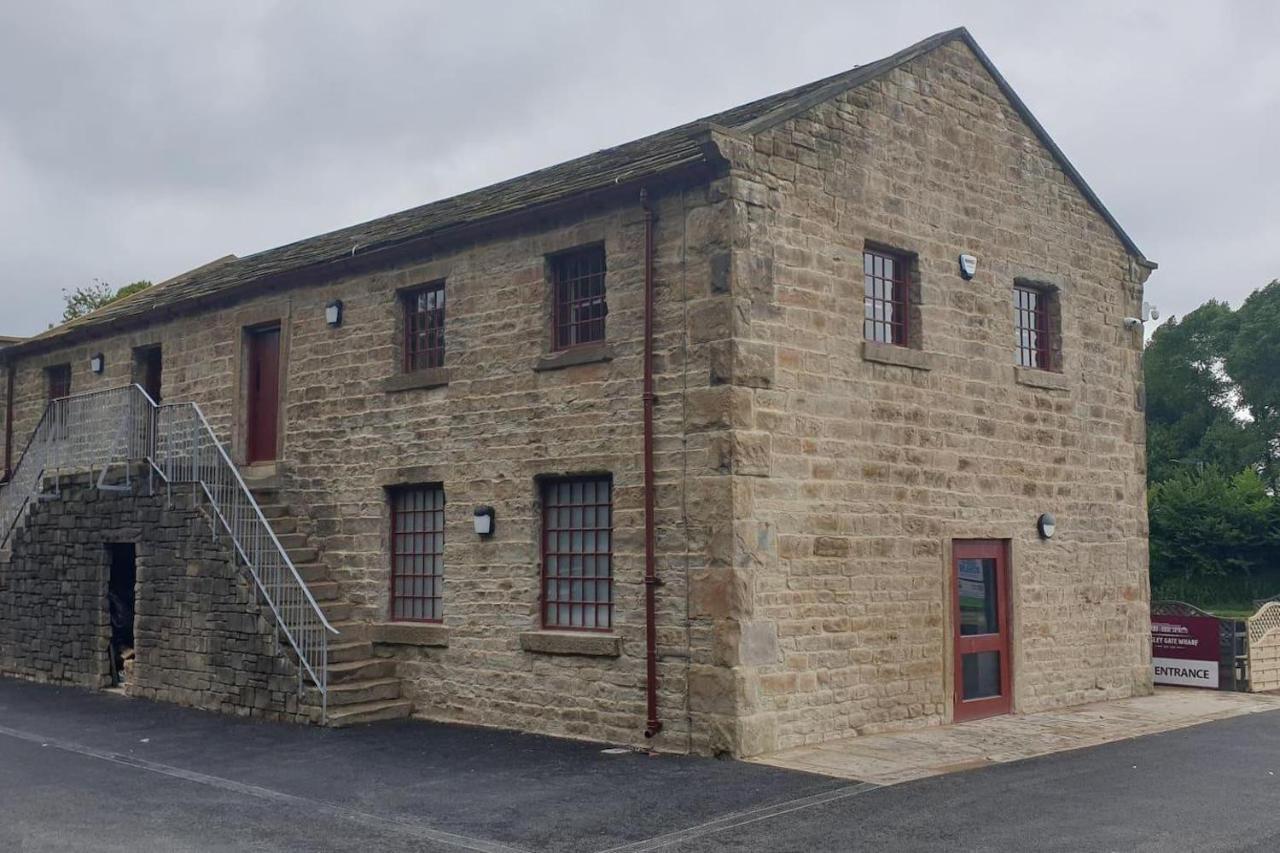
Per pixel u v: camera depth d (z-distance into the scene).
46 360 20.42
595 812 8.78
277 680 13.48
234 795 9.52
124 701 15.19
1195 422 53.06
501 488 12.95
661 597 11.27
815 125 12.11
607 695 11.73
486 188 16.62
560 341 12.79
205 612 14.52
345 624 13.94
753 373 11.11
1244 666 16.30
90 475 16.70
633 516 11.62
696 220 11.34
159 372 18.80
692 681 10.97
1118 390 15.81
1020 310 14.82
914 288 13.13
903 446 12.64
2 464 21.06
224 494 14.62
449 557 13.42
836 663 11.67
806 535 11.48
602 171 13.06
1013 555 13.91
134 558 17.30
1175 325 56.12
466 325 13.50
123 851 7.83
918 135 13.34
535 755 11.06
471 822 8.55
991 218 14.19
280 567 13.83
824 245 12.03
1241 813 8.85
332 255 15.24
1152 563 36.12
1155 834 8.20
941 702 12.81
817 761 10.57
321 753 11.33
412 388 14.02
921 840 7.97
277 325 16.23
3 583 18.41
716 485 10.91
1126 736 12.38
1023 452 14.20
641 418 11.65
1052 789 9.62
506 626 12.76
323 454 15.05
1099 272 15.77
